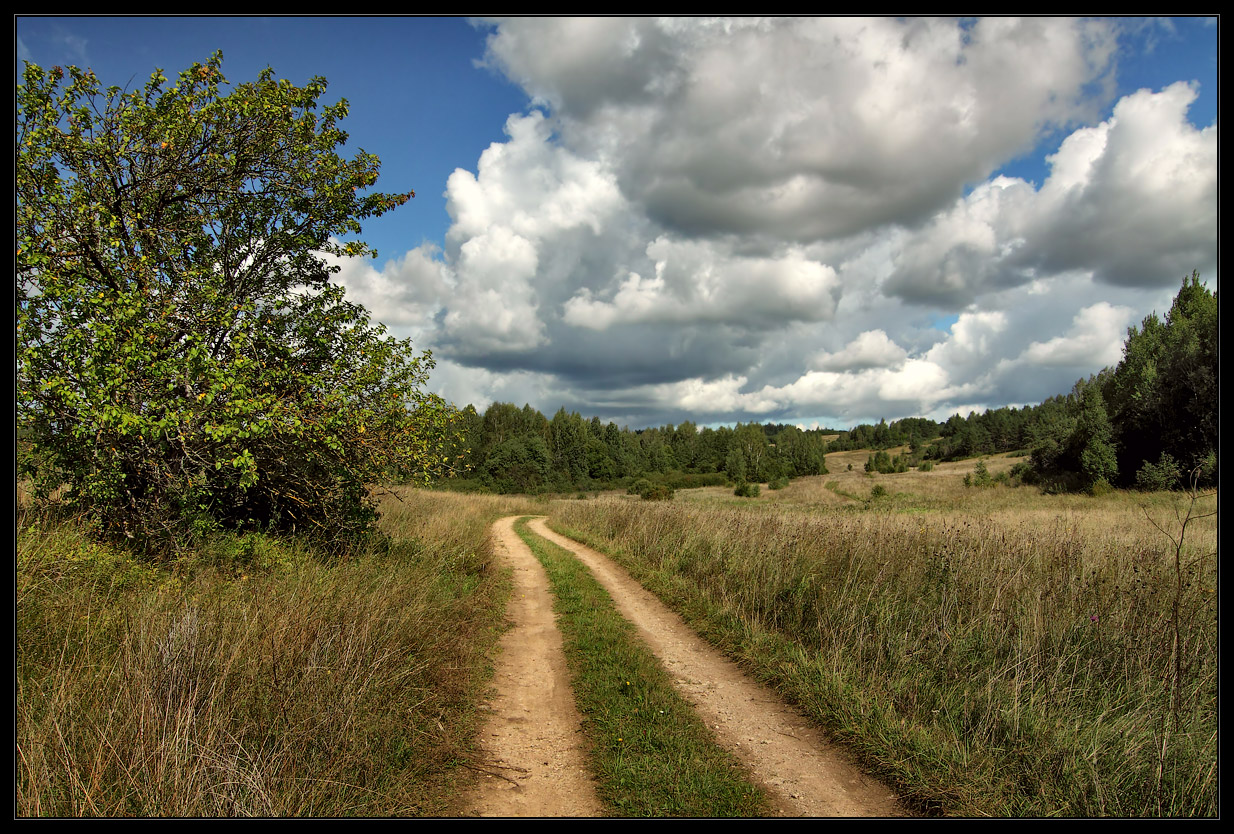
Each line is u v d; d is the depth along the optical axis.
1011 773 3.97
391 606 6.57
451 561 10.95
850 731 4.71
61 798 3.05
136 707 3.61
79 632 4.73
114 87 7.63
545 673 6.51
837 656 5.81
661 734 4.84
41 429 7.04
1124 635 5.42
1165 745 3.73
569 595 10.27
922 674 5.36
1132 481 36.34
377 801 3.62
